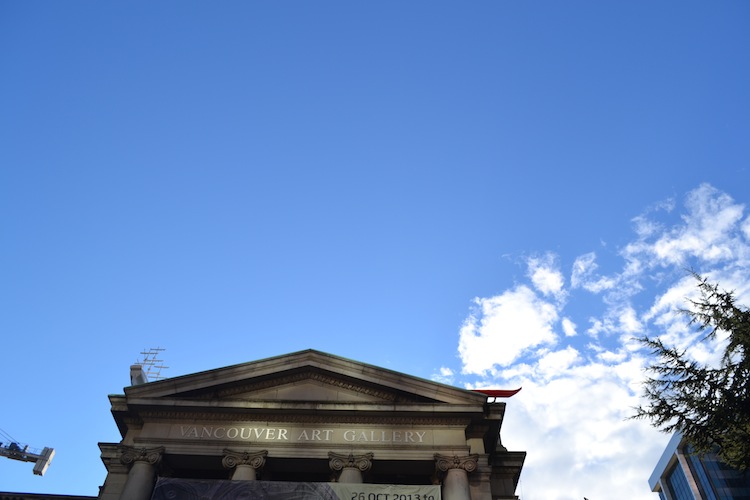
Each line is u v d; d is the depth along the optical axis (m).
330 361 27.08
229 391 26.69
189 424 25.44
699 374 21.92
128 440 25.42
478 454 24.61
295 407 25.31
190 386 26.20
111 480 24.08
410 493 22.67
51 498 27.97
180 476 25.28
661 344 22.95
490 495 23.67
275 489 22.72
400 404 25.34
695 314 22.72
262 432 25.05
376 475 25.52
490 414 25.81
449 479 23.42
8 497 27.86
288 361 27.06
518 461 26.95
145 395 25.91
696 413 21.75
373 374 26.64
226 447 24.53
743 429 20.81
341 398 26.50
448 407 25.42
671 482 83.06
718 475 73.50
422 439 24.91
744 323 21.25
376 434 25.00
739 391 21.28
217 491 22.69
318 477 25.95
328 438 24.84
